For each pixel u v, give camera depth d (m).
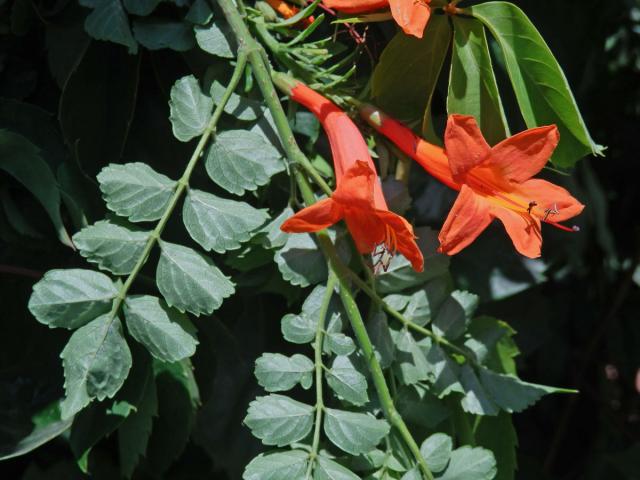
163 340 0.54
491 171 0.55
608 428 0.85
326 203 0.54
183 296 0.54
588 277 0.84
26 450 0.58
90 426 0.58
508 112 0.65
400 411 0.58
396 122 0.58
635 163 0.84
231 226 0.55
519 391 0.58
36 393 0.60
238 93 0.59
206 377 0.61
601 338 0.86
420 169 0.66
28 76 0.61
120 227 0.55
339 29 0.61
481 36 0.57
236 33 0.57
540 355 0.83
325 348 0.56
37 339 0.60
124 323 0.58
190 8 0.58
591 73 0.73
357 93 0.61
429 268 0.59
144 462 0.64
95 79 0.60
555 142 0.55
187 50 0.60
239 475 0.67
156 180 0.55
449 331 0.59
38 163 0.58
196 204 0.55
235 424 0.67
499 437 0.60
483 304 0.70
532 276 0.67
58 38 0.60
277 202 0.60
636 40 0.81
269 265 0.60
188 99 0.57
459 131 0.55
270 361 0.55
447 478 0.56
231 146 0.56
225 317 0.62
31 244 0.60
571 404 0.82
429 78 0.58
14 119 0.60
